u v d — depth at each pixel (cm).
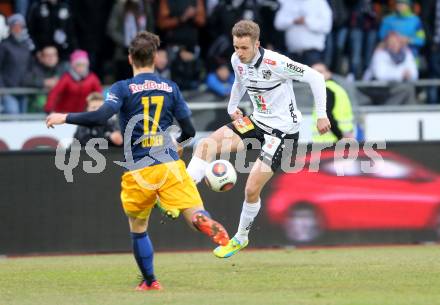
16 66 5769
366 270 3356
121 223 4394
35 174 4359
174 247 4431
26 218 4353
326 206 4475
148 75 2852
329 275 3238
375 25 6588
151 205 2859
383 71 6378
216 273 3353
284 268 3472
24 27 5922
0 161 4338
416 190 4531
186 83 6144
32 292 2938
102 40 6378
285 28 6103
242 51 3303
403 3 6525
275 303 2598
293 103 3469
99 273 3412
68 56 6047
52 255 4319
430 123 5891
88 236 4375
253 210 3472
